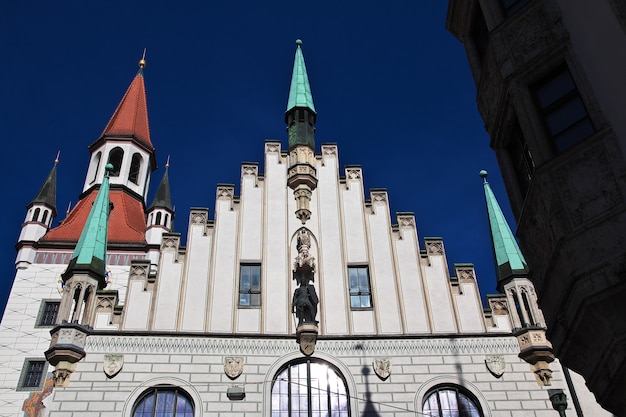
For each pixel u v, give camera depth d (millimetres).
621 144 12375
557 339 14172
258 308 23422
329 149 27578
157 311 23016
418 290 24109
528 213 15008
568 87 14312
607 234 12234
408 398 21703
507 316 23609
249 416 21094
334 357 22438
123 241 40750
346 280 24250
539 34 15234
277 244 24984
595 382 13242
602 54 12898
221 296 23578
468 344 22922
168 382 21531
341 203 26141
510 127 16500
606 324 12086
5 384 33781
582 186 13016
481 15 18672
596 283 12078
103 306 22906
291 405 21484
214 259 24453
